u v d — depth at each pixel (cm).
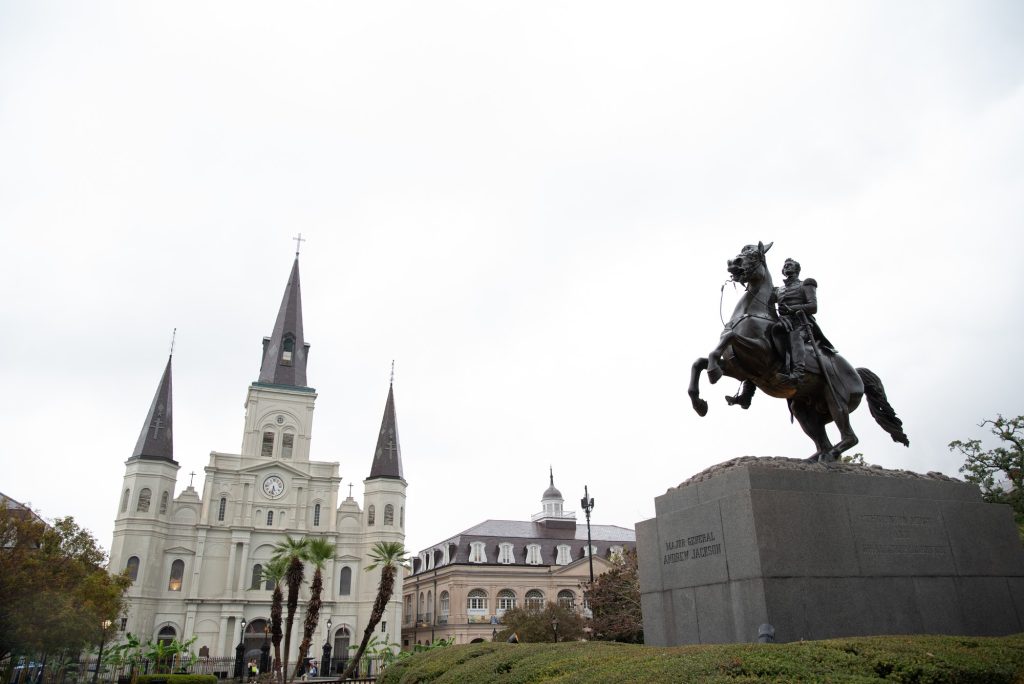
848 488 838
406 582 8362
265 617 5819
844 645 597
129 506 5734
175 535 5909
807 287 970
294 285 7344
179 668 4594
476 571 6994
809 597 762
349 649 5906
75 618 2966
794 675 523
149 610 5556
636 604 3859
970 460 2344
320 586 3192
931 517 877
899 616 804
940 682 529
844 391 929
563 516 8088
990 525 915
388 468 6625
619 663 659
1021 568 911
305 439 6606
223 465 6256
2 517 2883
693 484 877
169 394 6341
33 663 3753
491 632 6575
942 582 848
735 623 770
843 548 802
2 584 2758
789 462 863
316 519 6378
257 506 6200
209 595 5828
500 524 7856
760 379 902
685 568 859
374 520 6397
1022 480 2250
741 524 785
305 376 6938
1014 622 874
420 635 7294
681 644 847
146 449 5941
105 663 4209
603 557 7569
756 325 890
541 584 7088
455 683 888
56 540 3158
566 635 4516
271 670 4481
